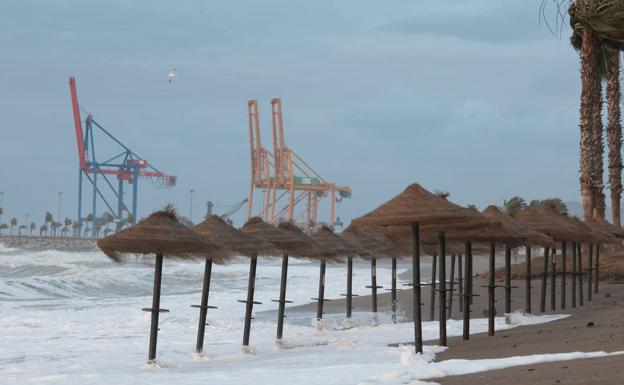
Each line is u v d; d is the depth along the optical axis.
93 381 23.47
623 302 44.34
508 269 35.28
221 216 31.97
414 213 25.70
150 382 22.42
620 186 71.56
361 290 82.94
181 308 59.97
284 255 34.66
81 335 41.41
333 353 29.02
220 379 21.86
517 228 32.62
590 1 32.94
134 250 27.91
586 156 60.88
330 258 40.59
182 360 31.05
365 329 37.69
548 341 25.30
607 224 51.91
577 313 39.16
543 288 42.06
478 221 26.42
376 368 21.22
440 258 29.58
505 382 16.44
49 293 77.06
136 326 45.22
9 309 59.22
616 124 71.44
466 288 30.09
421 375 18.52
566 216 44.31
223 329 43.56
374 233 42.69
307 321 47.97
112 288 86.19
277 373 22.02
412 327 37.38
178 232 28.20
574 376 16.19
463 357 23.69
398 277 112.75
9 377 27.20
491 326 30.30
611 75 68.69
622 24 32.72
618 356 18.81
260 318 50.81
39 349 35.88
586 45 58.66
